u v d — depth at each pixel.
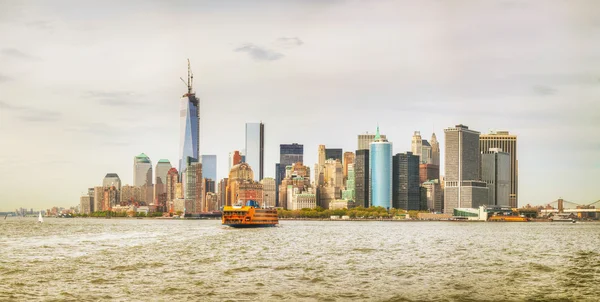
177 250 196.38
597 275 145.25
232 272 142.00
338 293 115.88
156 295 111.56
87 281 126.31
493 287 125.31
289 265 157.38
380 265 160.62
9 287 118.44
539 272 150.00
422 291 119.25
